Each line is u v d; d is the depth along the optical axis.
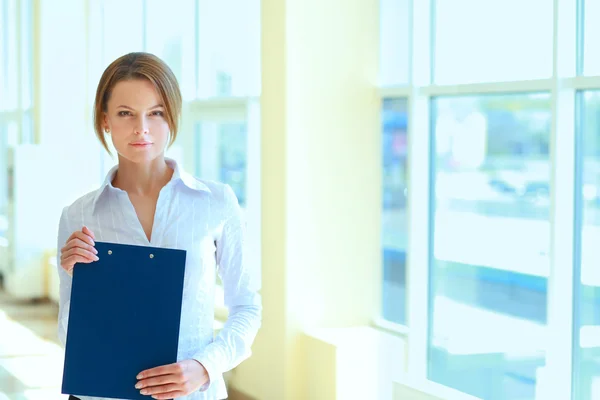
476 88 4.42
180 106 1.92
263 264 5.02
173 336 1.88
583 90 3.90
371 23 5.06
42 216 8.89
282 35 4.79
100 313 1.88
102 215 1.98
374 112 5.10
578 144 3.96
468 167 4.55
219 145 6.72
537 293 4.10
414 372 4.88
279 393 4.91
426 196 4.87
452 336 4.70
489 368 4.43
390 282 5.10
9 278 9.17
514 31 4.20
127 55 1.89
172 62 7.47
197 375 1.89
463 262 4.61
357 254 5.07
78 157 8.99
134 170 1.98
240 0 6.36
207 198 2.01
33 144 8.97
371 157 5.09
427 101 4.84
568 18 3.90
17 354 6.79
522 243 4.19
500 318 4.35
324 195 4.95
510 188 4.25
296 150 4.84
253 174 6.27
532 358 4.14
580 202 3.96
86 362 1.88
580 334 3.96
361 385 4.64
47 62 8.84
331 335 4.80
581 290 3.96
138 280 1.88
